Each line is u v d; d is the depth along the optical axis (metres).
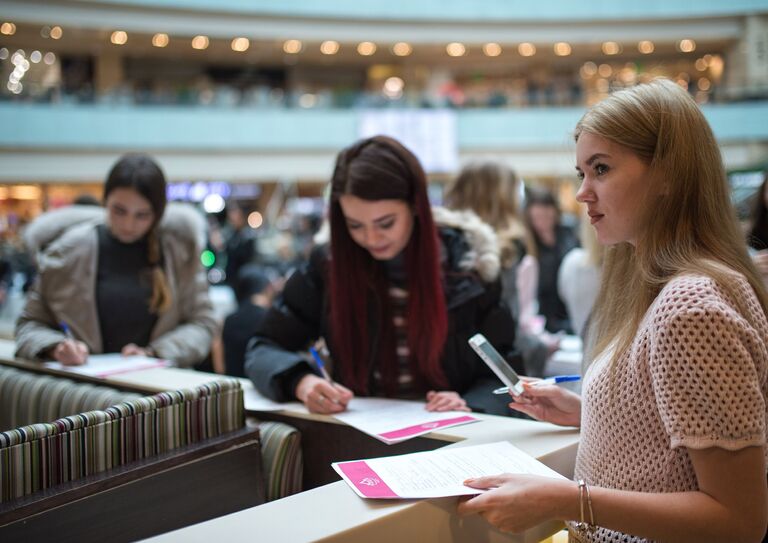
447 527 1.02
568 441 1.30
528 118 15.19
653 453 0.96
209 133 13.81
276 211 14.00
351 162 1.70
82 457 1.23
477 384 1.78
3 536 1.09
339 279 1.79
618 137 1.01
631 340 1.01
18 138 11.68
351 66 19.08
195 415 1.42
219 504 1.40
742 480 0.86
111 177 2.24
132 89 15.29
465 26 15.76
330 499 1.01
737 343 0.87
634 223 1.03
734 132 11.39
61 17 12.62
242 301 3.96
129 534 1.25
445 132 14.90
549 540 1.30
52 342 2.11
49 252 2.31
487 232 1.89
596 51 17.23
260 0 14.52
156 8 13.60
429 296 1.73
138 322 2.36
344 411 1.62
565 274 3.07
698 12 14.58
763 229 2.61
